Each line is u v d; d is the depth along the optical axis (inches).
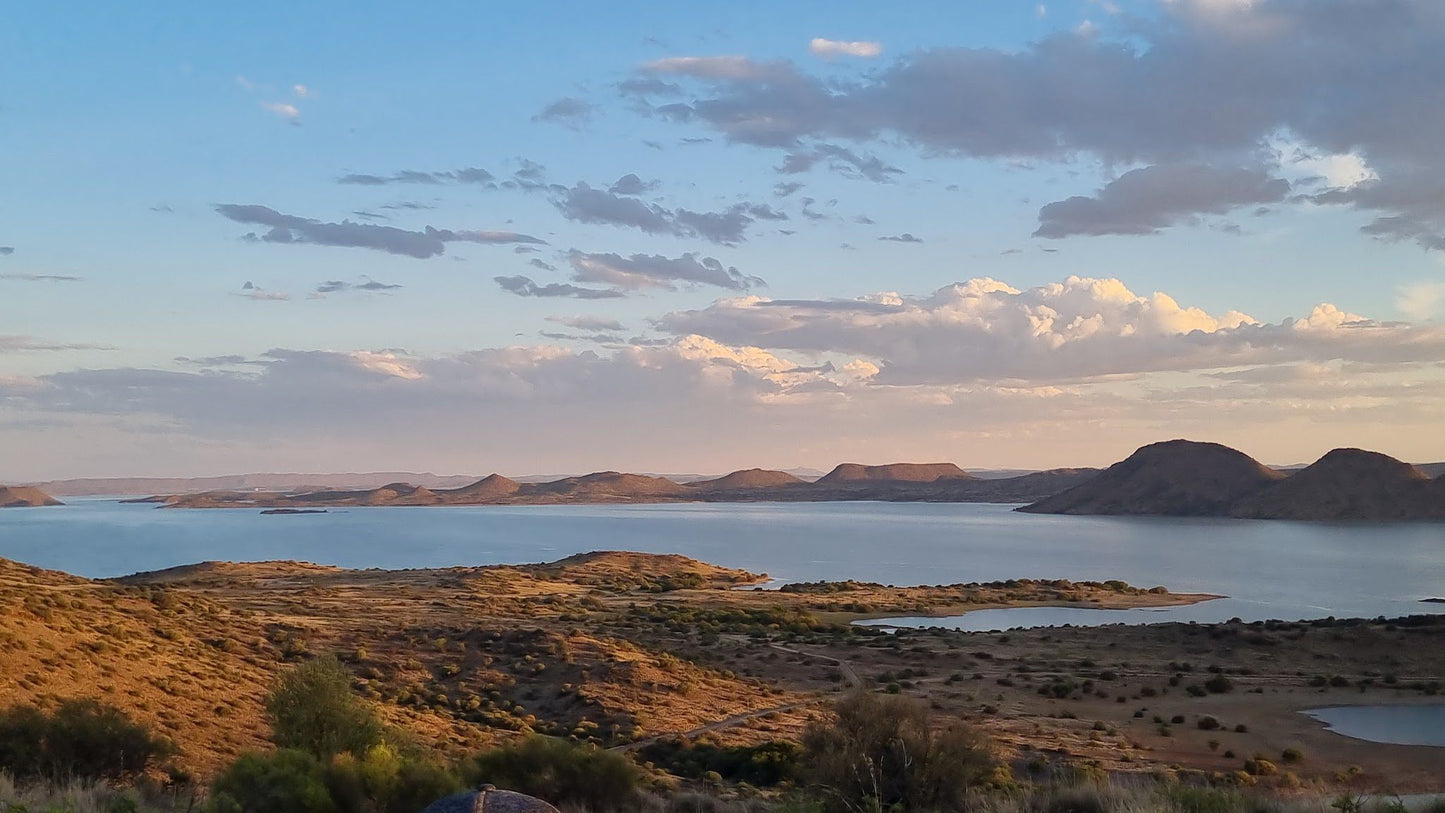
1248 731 2261.3
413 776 740.0
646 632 3986.2
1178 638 3762.3
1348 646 3452.3
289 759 727.1
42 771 847.7
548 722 2118.6
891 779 793.6
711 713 2231.8
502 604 4722.0
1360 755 2022.6
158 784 903.1
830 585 7273.6
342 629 2918.3
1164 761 1877.5
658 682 2444.6
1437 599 6904.5
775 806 866.8
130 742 925.2
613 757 901.2
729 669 3014.3
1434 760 1967.3
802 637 4052.7
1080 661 3334.2
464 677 2466.8
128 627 1943.9
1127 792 725.9
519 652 2694.4
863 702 852.0
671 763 1688.0
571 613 4648.1
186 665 1793.8
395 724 1588.3
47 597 1962.4
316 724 1051.9
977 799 781.9
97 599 2281.0
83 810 666.8
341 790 714.2
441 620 3688.5
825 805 774.5
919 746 808.9
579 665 2544.3
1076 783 846.5
